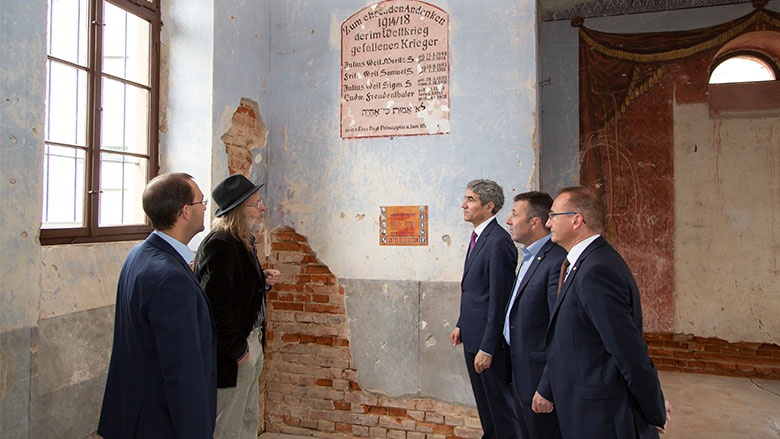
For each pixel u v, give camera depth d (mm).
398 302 3346
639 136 5090
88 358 2332
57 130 2357
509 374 2641
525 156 3145
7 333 1927
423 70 3334
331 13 3527
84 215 2504
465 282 2797
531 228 2496
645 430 1710
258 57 3525
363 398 3414
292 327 3553
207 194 3018
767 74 5070
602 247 1827
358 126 3453
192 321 1537
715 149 4910
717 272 4887
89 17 2545
